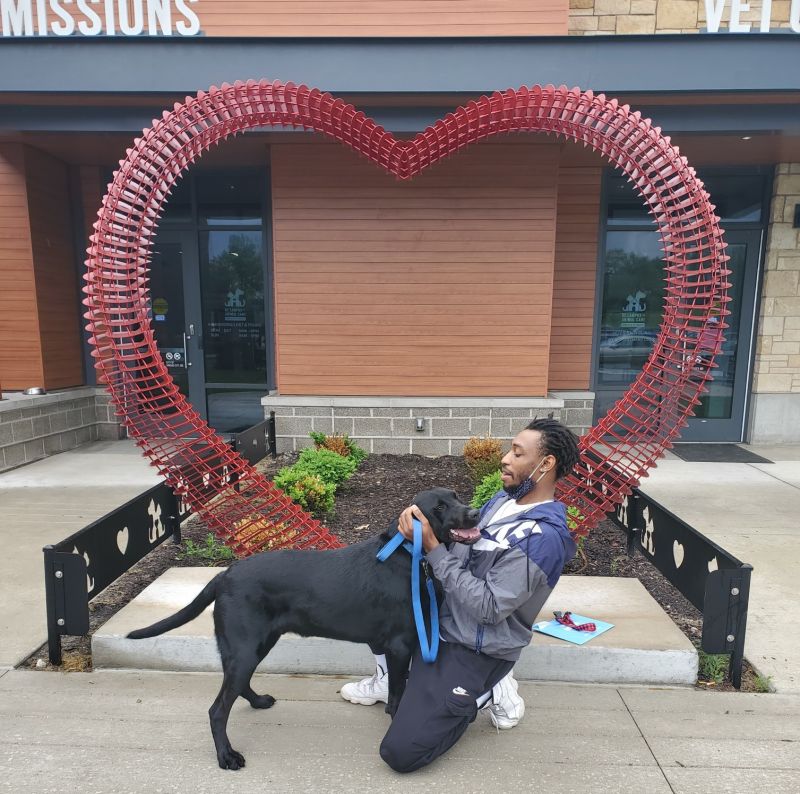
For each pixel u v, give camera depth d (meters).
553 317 7.34
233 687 2.07
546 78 5.25
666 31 6.40
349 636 2.14
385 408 6.72
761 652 2.94
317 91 3.19
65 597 2.73
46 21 5.63
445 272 6.53
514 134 6.01
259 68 5.30
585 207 7.12
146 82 5.30
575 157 6.72
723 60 5.11
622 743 2.28
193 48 5.26
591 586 3.32
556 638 2.72
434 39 5.21
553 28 5.93
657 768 2.15
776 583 3.69
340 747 2.25
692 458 6.83
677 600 3.36
